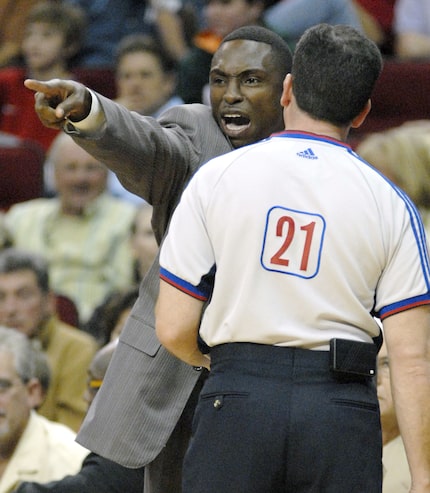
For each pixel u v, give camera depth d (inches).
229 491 414.3
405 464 595.8
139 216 914.7
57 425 705.0
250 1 1055.6
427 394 419.5
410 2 1216.2
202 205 429.4
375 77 438.9
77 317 892.6
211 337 426.6
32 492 555.8
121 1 1256.8
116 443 476.1
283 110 478.9
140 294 494.6
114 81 1195.3
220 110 496.4
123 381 481.7
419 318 422.6
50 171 1117.7
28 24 1200.8
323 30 438.6
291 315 417.7
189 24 1214.9
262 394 414.0
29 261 814.5
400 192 432.1
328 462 410.9
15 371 679.7
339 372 414.9
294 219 421.1
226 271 422.3
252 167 428.5
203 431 421.4
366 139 938.1
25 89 1202.6
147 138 463.5
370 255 421.4
